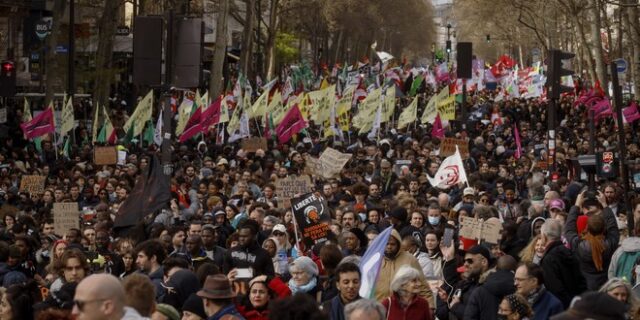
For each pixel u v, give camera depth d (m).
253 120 51.44
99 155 36.28
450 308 15.57
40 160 41.19
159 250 15.96
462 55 42.69
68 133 45.44
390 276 15.17
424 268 17.16
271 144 44.81
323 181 29.23
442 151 33.78
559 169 34.97
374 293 14.23
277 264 18.33
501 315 13.08
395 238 15.23
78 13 66.88
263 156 39.16
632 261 15.93
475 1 108.56
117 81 74.88
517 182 32.44
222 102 42.59
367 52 157.75
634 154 40.72
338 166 29.27
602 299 8.09
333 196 26.55
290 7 103.19
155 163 22.42
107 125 42.81
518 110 65.31
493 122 55.62
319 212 18.72
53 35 48.69
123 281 11.17
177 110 55.69
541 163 34.59
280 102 45.72
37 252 19.89
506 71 82.62
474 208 20.41
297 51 114.19
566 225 18.30
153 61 24.27
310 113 45.97
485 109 63.38
